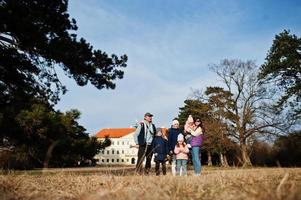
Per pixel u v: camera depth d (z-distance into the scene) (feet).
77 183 17.34
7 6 43.83
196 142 32.42
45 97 55.31
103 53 51.55
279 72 125.18
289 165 22.31
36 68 51.31
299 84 121.49
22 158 88.74
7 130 79.10
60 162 167.73
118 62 52.16
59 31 48.39
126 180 16.34
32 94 54.24
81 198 11.85
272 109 131.44
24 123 96.17
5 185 15.34
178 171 34.58
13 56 49.14
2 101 54.95
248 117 139.95
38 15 45.60
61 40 47.55
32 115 117.70
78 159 179.83
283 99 123.95
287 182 12.27
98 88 51.55
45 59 50.55
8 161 65.10
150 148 35.27
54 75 53.83
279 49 124.98
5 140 86.02
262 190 9.01
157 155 35.73
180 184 12.93
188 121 33.27
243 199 9.24
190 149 34.86
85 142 189.57
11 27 45.29
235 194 10.25
